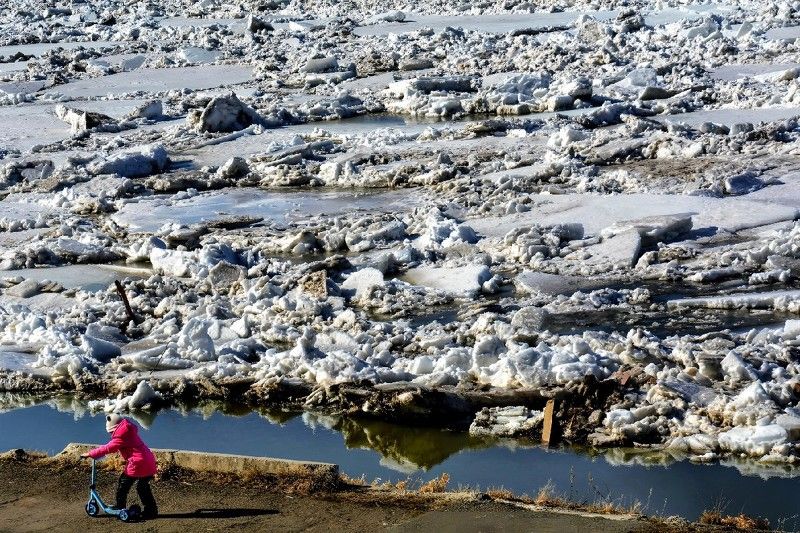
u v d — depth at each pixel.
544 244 30.53
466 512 13.05
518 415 19.03
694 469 17.09
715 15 73.12
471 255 30.17
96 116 55.12
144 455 13.14
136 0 113.19
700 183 35.56
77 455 15.55
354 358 21.44
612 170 38.91
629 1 88.75
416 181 39.62
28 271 31.81
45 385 22.42
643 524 12.70
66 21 104.06
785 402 18.59
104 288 29.78
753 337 22.55
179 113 58.66
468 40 73.94
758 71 57.59
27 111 61.91
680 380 19.59
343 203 37.72
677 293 26.75
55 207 40.16
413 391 19.50
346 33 83.38
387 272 29.72
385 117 56.09
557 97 53.12
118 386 21.84
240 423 20.23
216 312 26.11
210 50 79.88
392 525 12.72
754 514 15.43
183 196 40.19
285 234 33.88
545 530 12.41
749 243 29.81
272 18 96.69
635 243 29.94
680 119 46.84
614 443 17.98
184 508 13.45
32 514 13.50
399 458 18.31
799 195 33.69
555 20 83.25
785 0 74.75
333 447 18.92
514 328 23.72
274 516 13.10
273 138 49.81
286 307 26.30
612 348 21.62
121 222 36.56
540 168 38.72
